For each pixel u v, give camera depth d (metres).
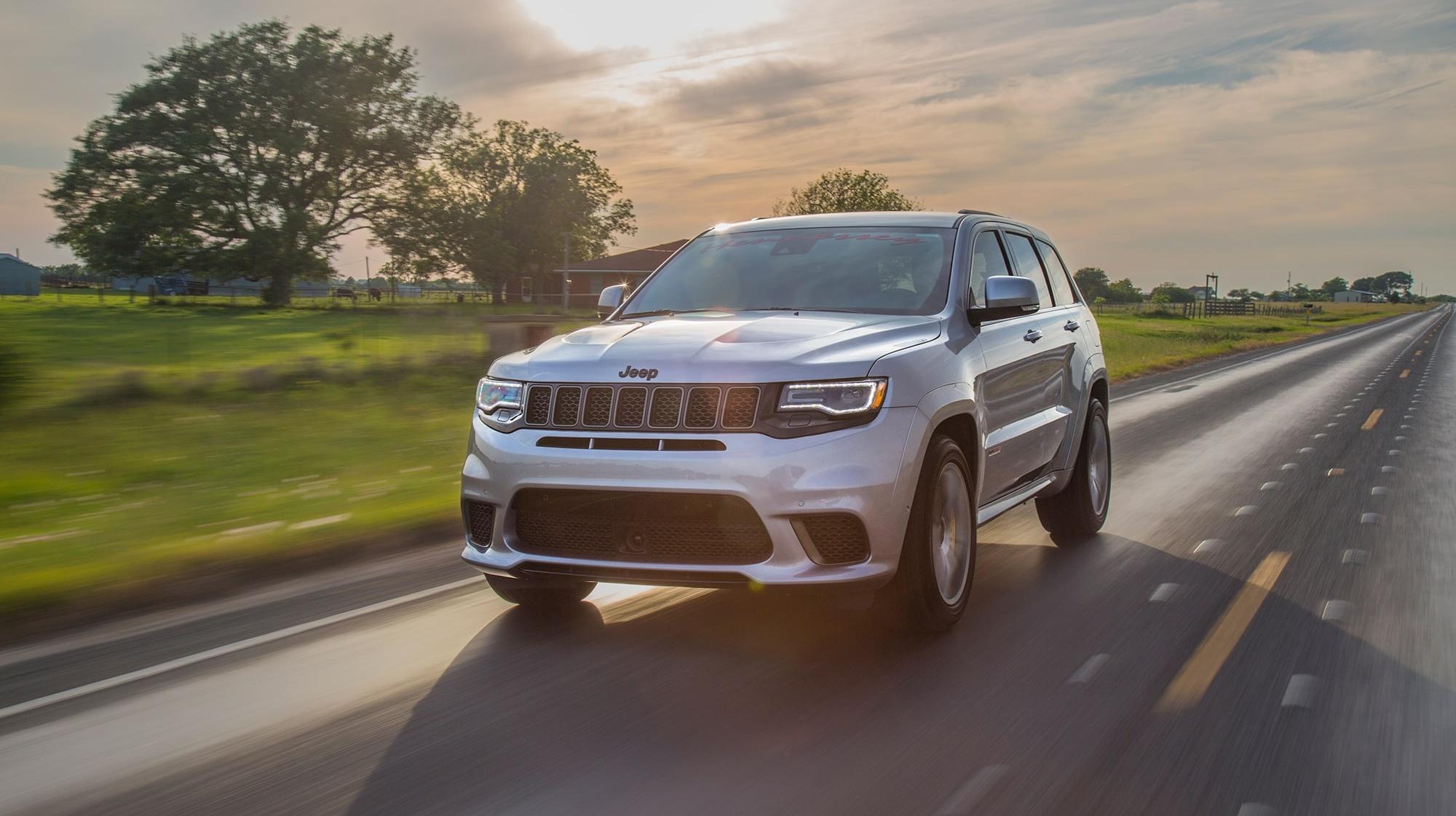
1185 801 3.09
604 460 4.26
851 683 4.11
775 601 5.25
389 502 8.40
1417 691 4.04
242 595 5.72
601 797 3.14
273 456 11.02
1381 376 24.73
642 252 99.06
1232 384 22.50
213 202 73.81
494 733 3.65
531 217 96.12
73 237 75.31
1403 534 7.11
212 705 4.00
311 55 76.00
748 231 6.18
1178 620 5.02
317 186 78.25
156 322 46.56
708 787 3.19
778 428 4.16
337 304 80.62
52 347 28.45
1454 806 3.07
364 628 4.99
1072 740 3.54
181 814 3.09
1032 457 5.95
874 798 3.11
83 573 5.94
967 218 5.97
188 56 75.81
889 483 4.23
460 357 21.20
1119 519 7.70
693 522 4.20
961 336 5.10
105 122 75.12
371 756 3.48
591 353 4.55
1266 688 4.06
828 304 5.31
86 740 3.69
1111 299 150.62
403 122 79.81
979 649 4.53
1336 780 3.24
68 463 10.49
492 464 4.54
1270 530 7.25
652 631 4.79
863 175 63.94
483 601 5.45
